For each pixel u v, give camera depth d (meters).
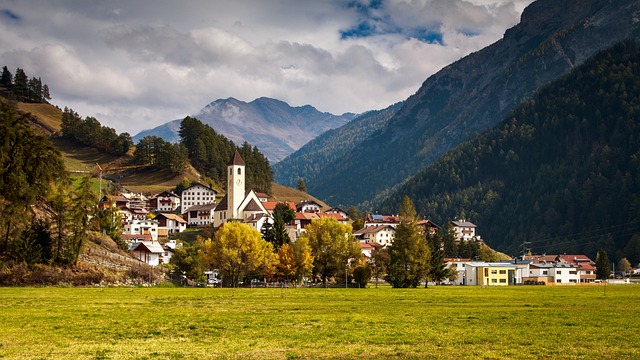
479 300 96.12
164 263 189.88
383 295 108.62
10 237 122.12
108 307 76.06
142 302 84.50
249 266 149.75
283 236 185.75
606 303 90.31
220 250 149.50
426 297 103.44
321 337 52.38
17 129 125.88
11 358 42.22
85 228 129.12
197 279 158.88
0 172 119.19
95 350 45.56
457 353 45.59
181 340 50.56
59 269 123.75
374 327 59.12
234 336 52.81
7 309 71.31
